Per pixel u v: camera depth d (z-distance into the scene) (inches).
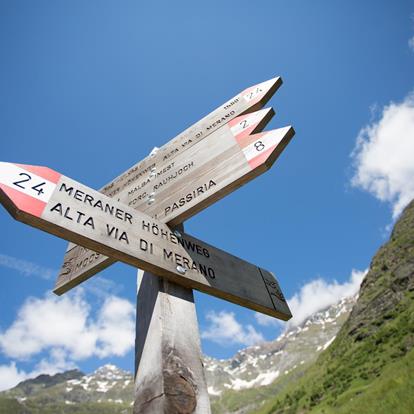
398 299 3973.9
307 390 3769.7
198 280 123.6
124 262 112.0
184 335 108.7
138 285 127.0
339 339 4608.8
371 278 5012.3
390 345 2878.9
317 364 4820.4
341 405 2090.3
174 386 94.1
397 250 4886.8
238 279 141.6
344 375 3036.4
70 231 100.7
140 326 113.6
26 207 96.6
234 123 146.6
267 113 139.2
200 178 137.7
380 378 1451.8
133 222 119.8
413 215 5388.8
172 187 144.2
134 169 171.2
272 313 148.0
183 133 165.3
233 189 128.2
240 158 131.4
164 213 138.2
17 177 101.4
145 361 102.4
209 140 148.9
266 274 160.1
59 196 105.8
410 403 660.7
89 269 134.0
